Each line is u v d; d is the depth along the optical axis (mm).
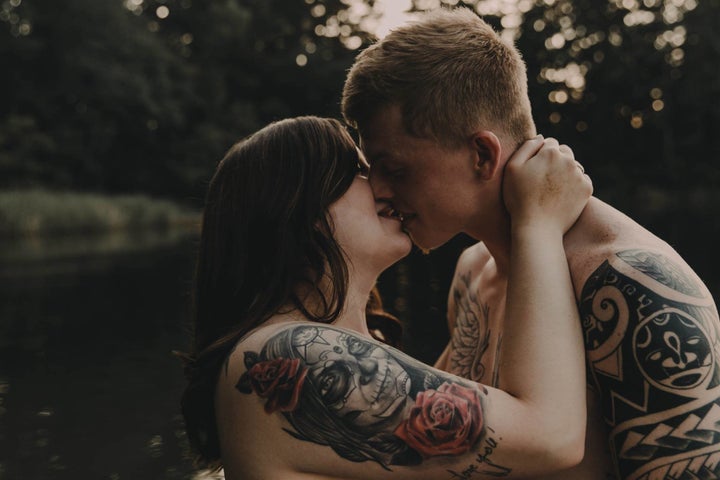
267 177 1279
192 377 1319
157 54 38219
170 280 10445
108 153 37875
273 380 1134
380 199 1399
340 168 1306
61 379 4977
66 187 35250
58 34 35312
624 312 1200
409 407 1128
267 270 1261
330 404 1120
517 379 1188
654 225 18047
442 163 1344
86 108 37000
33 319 7422
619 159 43312
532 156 1342
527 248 1271
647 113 43719
